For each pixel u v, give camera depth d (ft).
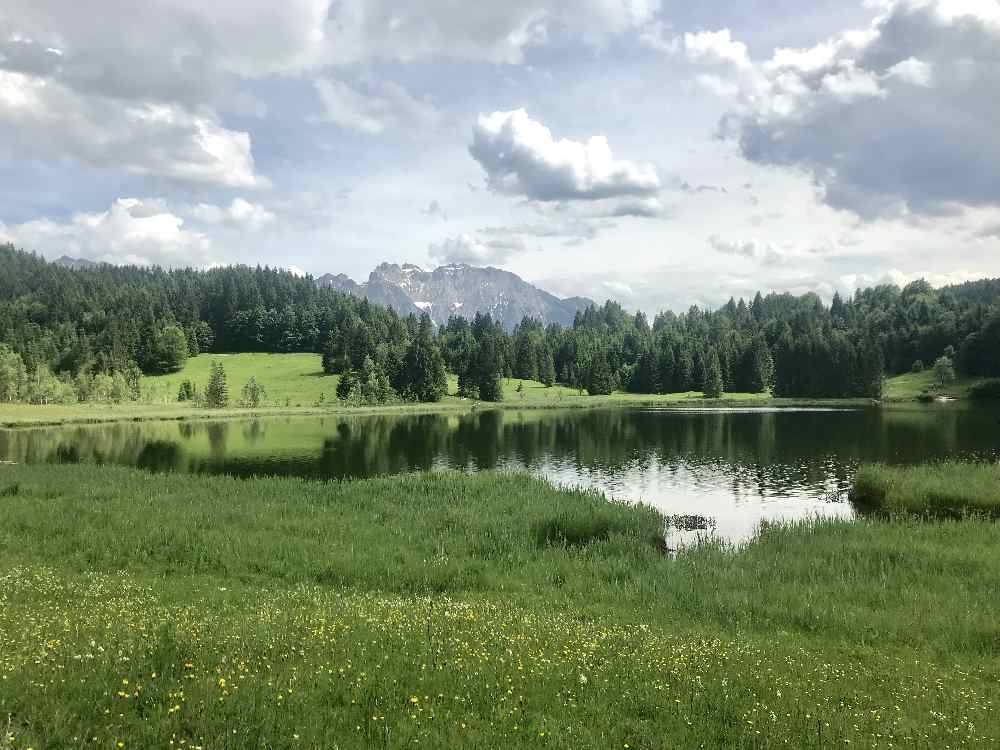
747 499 132.87
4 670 26.22
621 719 27.17
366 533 76.54
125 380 467.93
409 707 26.53
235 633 34.71
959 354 530.27
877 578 61.41
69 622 35.47
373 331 605.73
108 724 22.82
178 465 182.19
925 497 107.96
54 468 127.03
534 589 58.18
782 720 27.89
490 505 97.09
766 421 314.14
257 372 597.11
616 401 515.09
